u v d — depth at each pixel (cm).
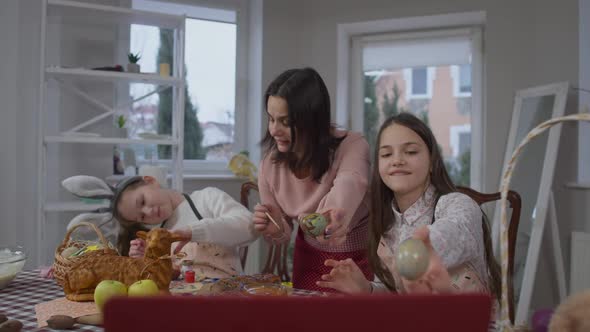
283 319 48
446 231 97
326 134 146
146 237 109
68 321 89
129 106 304
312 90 140
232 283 112
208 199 162
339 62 321
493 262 121
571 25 262
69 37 277
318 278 159
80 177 172
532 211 253
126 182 150
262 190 165
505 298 70
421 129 116
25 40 267
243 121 334
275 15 315
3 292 118
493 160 288
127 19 264
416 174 114
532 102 265
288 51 318
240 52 331
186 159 326
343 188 137
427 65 321
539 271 258
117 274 106
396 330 49
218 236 143
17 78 264
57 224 277
